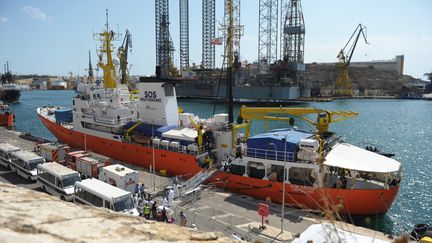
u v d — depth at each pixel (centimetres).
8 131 5600
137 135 3547
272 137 2644
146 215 2062
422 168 4638
